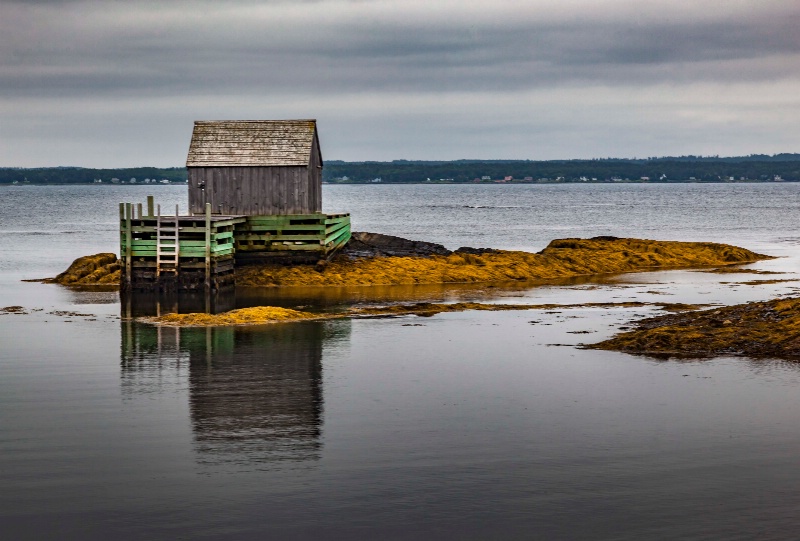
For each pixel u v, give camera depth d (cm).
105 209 17738
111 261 5409
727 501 1789
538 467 1970
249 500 1794
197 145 5381
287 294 4603
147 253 4594
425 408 2419
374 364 2938
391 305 4212
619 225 12094
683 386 2639
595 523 1694
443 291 4753
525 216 15238
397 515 1727
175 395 2548
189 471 1948
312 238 5147
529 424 2273
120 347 3212
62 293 4703
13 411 2391
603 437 2170
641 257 6072
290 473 1933
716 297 4506
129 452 2067
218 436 2180
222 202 5331
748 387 2617
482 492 1834
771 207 18188
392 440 2150
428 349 3177
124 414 2364
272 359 3009
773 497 1806
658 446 2106
